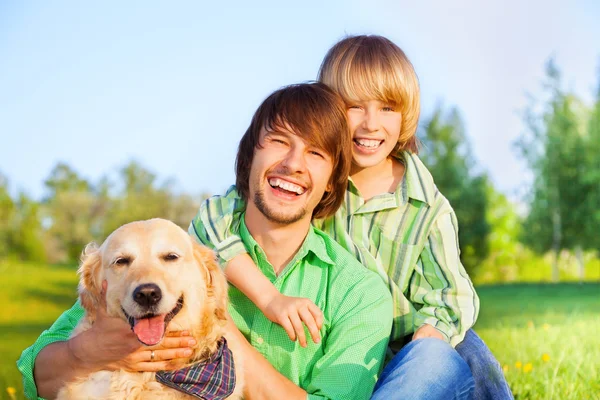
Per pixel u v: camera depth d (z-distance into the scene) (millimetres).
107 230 40688
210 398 3277
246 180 4047
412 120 4477
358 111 4363
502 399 3871
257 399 3455
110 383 3223
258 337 3775
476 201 33656
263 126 3803
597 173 33094
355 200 4320
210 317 3453
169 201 38750
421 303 4219
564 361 5961
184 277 3357
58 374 3352
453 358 3430
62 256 41031
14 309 23703
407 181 4285
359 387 3541
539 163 34281
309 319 3486
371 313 3715
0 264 35500
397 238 4262
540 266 35406
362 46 4359
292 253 3910
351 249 4180
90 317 3441
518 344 7348
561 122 34094
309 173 3707
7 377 7375
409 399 3262
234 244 3787
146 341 3133
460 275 4148
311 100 3754
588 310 13367
